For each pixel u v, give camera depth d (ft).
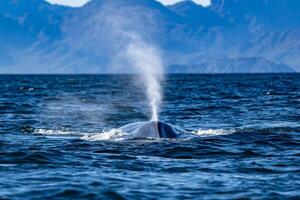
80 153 219.20
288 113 404.36
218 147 234.17
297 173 183.73
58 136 274.77
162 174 181.68
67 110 445.78
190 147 231.91
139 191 159.33
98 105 512.63
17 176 176.24
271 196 154.71
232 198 153.28
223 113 408.67
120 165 196.34
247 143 246.27
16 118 369.71
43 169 188.14
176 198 153.17
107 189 159.74
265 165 197.26
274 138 259.39
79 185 164.04
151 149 227.40
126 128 272.10
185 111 426.92
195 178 175.83
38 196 152.97
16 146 235.61
